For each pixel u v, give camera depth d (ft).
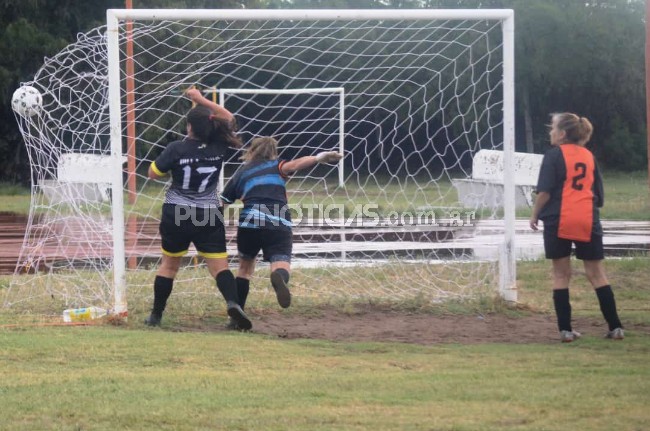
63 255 167.43
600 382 77.87
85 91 161.99
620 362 86.84
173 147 101.50
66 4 451.12
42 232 179.73
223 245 104.01
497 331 106.11
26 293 127.24
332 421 65.98
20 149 445.78
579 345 96.43
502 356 90.12
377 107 226.99
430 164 217.56
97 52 138.10
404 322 111.55
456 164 203.51
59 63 157.38
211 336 99.30
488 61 155.43
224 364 85.61
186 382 77.71
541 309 119.24
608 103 542.16
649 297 129.18
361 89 274.36
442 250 188.65
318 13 115.85
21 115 138.10
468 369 83.87
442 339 101.19
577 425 64.80
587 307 121.19
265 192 103.04
